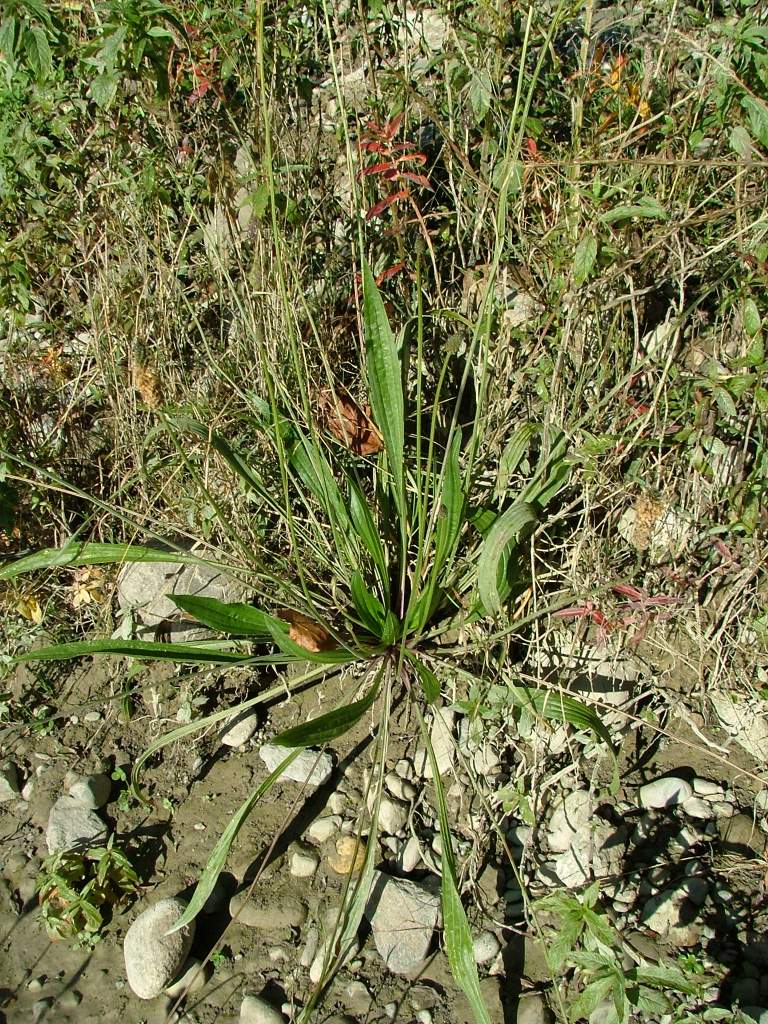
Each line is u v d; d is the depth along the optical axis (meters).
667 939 0.51
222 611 0.58
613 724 0.59
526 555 0.61
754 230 0.54
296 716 0.63
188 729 0.58
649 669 0.60
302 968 0.52
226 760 0.62
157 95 0.57
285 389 0.61
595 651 0.59
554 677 0.59
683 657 0.59
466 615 0.61
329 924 0.53
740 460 0.59
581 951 0.45
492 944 0.51
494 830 0.55
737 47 0.48
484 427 0.62
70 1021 0.51
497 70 0.57
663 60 0.58
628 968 0.49
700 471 0.56
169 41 0.56
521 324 0.61
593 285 0.54
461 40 0.57
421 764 0.59
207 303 0.74
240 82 0.61
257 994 0.51
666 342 0.56
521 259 0.60
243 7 0.61
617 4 0.63
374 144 0.55
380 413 0.58
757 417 0.57
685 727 0.60
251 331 0.63
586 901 0.46
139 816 0.59
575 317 0.56
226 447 0.59
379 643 0.62
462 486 0.59
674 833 0.55
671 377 0.57
